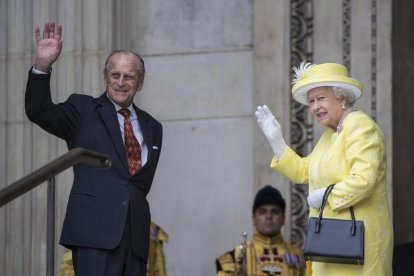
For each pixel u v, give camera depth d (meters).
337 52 44.69
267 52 45.16
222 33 45.97
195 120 45.91
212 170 45.66
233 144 45.59
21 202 45.22
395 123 44.50
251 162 45.38
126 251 33.53
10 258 45.19
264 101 45.06
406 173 44.97
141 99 46.25
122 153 33.91
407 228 44.78
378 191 32.12
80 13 45.59
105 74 34.75
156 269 41.62
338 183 31.88
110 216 33.47
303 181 33.78
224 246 45.38
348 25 44.69
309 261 33.66
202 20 46.12
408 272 41.31
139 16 46.47
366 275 31.75
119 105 34.47
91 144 33.88
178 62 46.16
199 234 45.56
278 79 44.97
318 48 44.88
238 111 45.62
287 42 44.97
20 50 46.06
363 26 44.53
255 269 42.91
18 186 29.53
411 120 45.41
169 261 45.66
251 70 45.62
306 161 33.84
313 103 33.09
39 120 33.62
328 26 44.84
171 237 45.72
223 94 45.75
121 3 46.03
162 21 46.34
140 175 33.94
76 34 45.56
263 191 43.50
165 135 46.03
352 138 32.09
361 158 31.84
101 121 34.12
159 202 45.84
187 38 46.19
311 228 31.83
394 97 44.50
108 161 30.58
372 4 44.53
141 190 34.06
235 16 45.91
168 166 45.91
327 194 31.88
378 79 44.28
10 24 46.19
